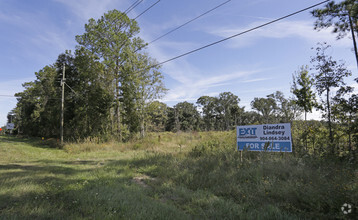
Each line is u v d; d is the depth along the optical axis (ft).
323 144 27.48
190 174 24.45
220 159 29.55
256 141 29.04
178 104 264.93
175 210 15.03
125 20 95.30
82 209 14.88
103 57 95.81
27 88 183.42
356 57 27.40
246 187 19.06
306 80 33.32
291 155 27.35
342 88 26.78
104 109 96.63
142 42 99.86
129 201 16.72
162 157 36.99
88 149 62.18
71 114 110.93
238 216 14.08
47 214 13.67
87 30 96.94
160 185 22.29
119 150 61.98
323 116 28.19
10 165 34.86
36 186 20.48
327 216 13.21
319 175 18.89
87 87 103.35
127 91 94.22
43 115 138.51
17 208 14.65
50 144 83.61
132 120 96.48
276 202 16.08
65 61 117.19
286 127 26.84
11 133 228.43
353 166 21.49
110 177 25.39
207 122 284.61
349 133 25.46
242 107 279.90
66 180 23.82
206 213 14.74
